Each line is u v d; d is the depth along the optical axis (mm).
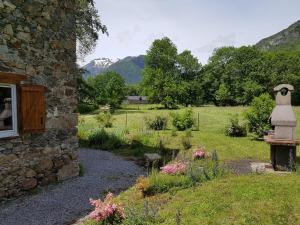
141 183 8312
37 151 9484
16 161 8750
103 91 58906
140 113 46750
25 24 9039
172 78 66875
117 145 16766
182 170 9273
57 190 9352
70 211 7730
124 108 62469
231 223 5805
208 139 18359
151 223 6047
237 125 19984
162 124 24141
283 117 10633
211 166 10234
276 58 68938
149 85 65000
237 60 71000
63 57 10625
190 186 8422
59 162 10336
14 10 8648
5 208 7902
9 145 8531
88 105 52312
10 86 8711
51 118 10023
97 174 11297
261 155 13812
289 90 10539
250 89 63938
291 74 65312
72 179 10602
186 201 7203
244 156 13688
